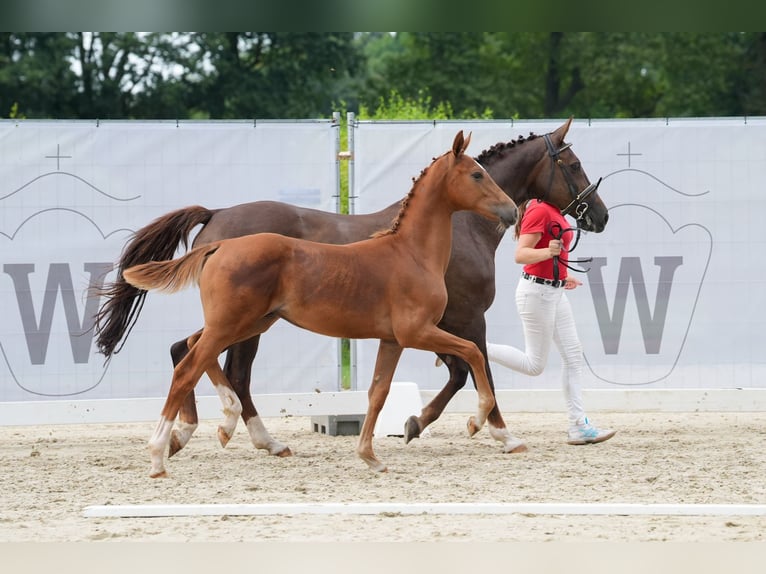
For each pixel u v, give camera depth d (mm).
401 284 9273
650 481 9055
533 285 10898
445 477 9312
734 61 42688
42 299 12320
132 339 12422
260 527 7320
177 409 9344
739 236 12922
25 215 12289
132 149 12398
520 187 11406
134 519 7621
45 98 38344
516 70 47219
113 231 12398
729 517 7605
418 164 12688
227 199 12492
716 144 12891
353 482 9133
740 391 12477
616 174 12875
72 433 13414
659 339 12922
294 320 9305
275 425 14164
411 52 46125
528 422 13852
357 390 12578
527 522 7453
